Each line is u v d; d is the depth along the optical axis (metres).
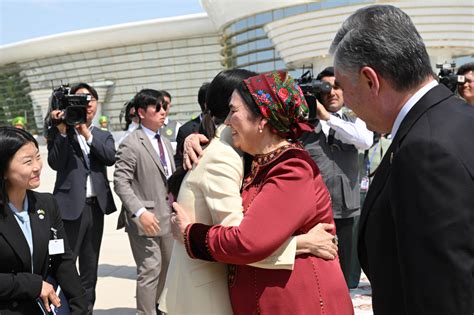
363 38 1.46
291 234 1.84
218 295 2.02
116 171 4.23
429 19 18.83
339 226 4.24
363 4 19.89
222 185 1.90
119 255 7.19
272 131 1.92
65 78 46.34
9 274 2.43
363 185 5.07
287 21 22.12
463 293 1.24
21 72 49.41
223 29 27.86
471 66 4.27
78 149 4.46
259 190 1.89
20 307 2.45
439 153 1.30
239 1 24.45
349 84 1.54
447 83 4.20
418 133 1.37
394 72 1.44
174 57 43.44
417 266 1.28
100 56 45.16
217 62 42.91
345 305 1.97
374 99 1.52
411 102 1.47
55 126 4.45
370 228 1.52
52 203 2.78
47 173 18.81
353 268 5.12
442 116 1.39
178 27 41.72
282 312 1.87
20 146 2.51
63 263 2.77
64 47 45.47
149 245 4.21
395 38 1.43
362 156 5.07
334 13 20.53
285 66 24.00
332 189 4.14
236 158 1.95
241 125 1.91
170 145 4.70
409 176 1.33
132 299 5.23
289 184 1.83
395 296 1.44
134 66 44.53
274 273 1.89
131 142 4.31
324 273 1.92
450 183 1.27
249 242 1.76
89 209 4.50
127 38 43.22
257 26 24.59
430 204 1.28
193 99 44.06
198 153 2.02
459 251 1.25
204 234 1.88
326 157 4.16
